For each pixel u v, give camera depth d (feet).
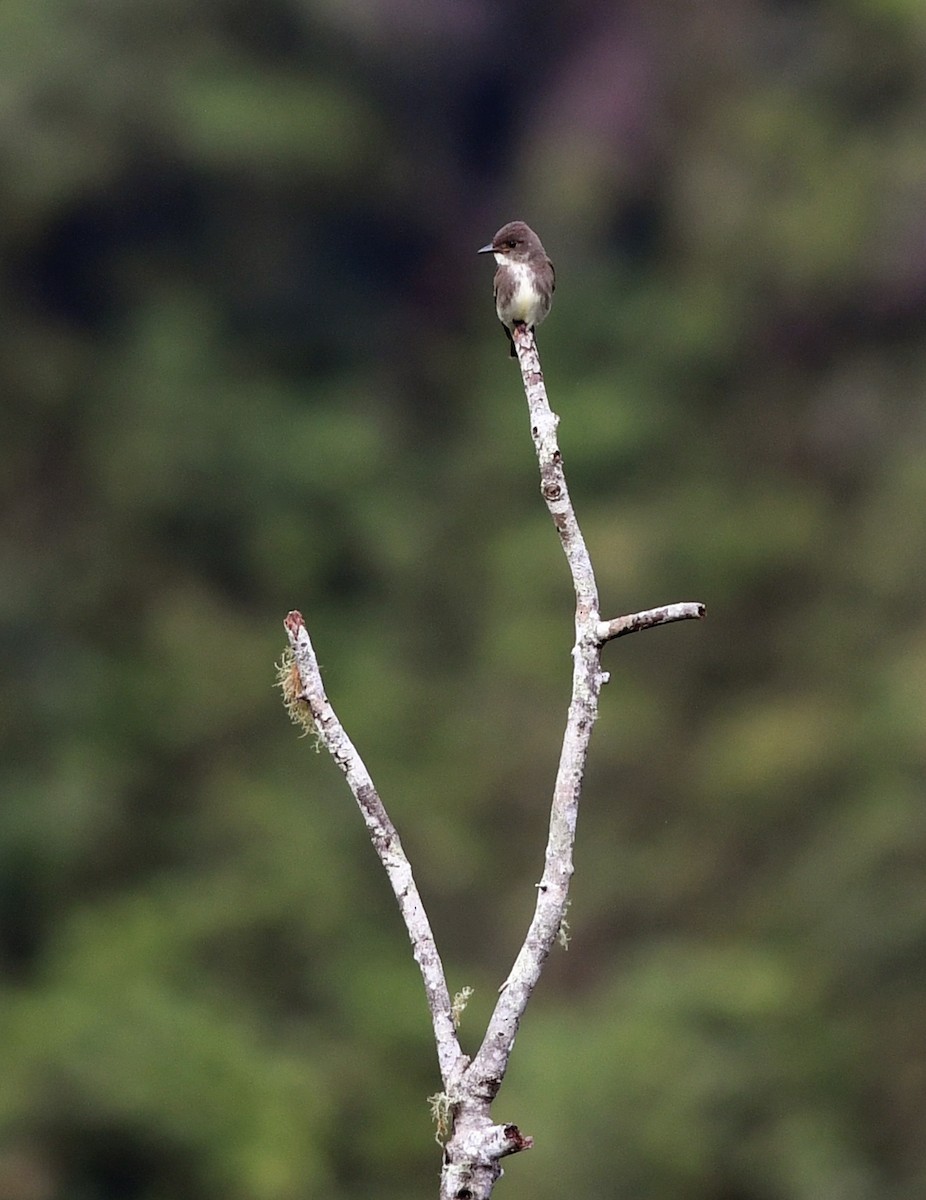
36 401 73.97
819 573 63.21
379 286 84.07
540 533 65.92
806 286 73.77
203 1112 41.75
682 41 82.64
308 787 56.90
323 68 83.25
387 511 71.92
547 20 87.56
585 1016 45.19
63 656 64.85
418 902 12.42
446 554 70.23
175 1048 43.24
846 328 73.82
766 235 75.31
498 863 54.29
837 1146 41.19
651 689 60.13
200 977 48.52
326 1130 43.14
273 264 81.61
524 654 60.44
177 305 78.69
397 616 68.44
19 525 70.33
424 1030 46.65
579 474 69.67
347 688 62.69
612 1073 41.45
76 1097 41.29
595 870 52.90
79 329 78.54
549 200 81.51
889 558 61.31
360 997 47.75
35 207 76.02
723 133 79.00
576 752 12.50
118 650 66.13
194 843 55.57
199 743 60.54
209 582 70.64
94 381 75.72
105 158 76.74
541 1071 41.83
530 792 56.08
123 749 60.49
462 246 84.69
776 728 54.70
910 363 71.51
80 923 51.62
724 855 52.19
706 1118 41.16
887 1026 44.27
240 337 79.97
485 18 86.02
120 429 73.72
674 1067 41.75
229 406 74.43
